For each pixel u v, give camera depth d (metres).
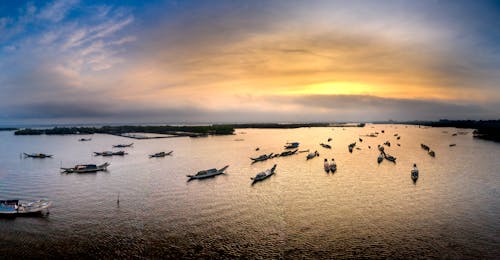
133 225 51.62
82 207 60.72
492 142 191.00
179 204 62.19
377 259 40.84
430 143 185.88
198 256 41.62
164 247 44.09
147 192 71.31
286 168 101.50
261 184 78.62
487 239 45.94
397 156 128.12
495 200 63.56
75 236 47.66
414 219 53.53
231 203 62.72
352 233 48.34
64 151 158.25
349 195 67.69
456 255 41.59
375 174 90.12
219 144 185.62
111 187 76.50
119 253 42.47
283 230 49.50
